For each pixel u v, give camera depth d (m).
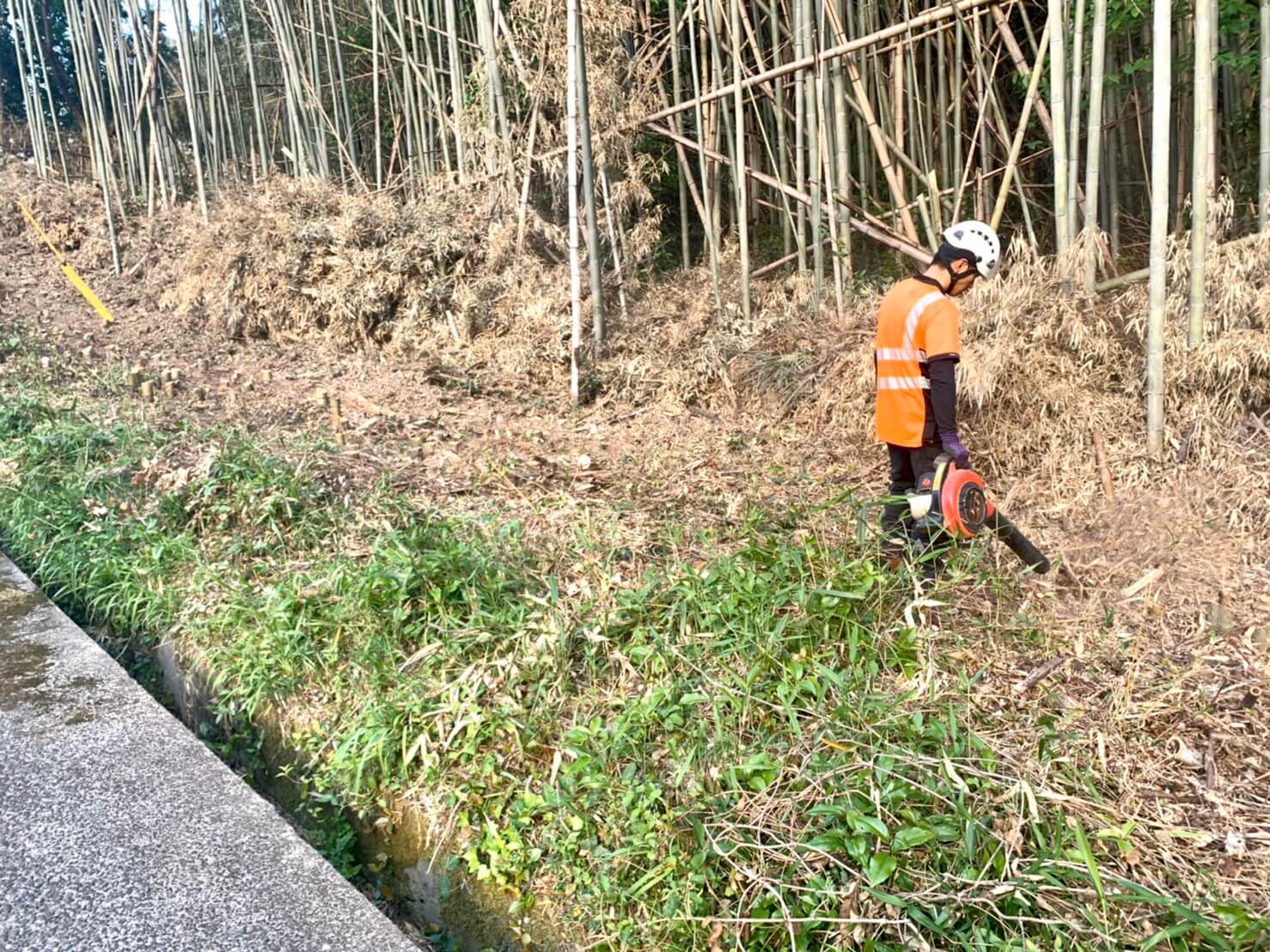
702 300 7.55
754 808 2.48
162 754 2.82
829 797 2.35
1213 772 2.64
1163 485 4.38
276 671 3.64
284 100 14.45
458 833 2.89
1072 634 3.34
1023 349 4.93
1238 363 4.51
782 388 6.20
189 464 5.39
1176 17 6.29
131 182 13.67
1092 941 2.02
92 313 10.31
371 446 5.88
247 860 2.37
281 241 9.21
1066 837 2.29
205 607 4.14
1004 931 2.11
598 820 2.69
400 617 3.60
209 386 7.64
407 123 10.70
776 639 3.04
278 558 4.49
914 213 8.16
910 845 2.17
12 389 7.27
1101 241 5.22
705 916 2.31
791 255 7.65
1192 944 2.00
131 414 6.60
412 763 3.14
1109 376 4.93
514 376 7.45
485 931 2.66
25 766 2.74
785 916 2.12
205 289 9.62
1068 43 6.49
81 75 13.38
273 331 9.16
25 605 3.91
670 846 2.49
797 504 4.55
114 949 2.06
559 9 7.54
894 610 3.34
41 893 2.23
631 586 3.80
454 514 4.69
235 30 16.45
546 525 4.52
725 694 2.90
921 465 3.69
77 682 3.25
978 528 3.42
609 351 7.22
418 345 8.30
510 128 8.77
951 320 3.49
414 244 8.58
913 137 7.63
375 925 2.16
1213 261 4.85
